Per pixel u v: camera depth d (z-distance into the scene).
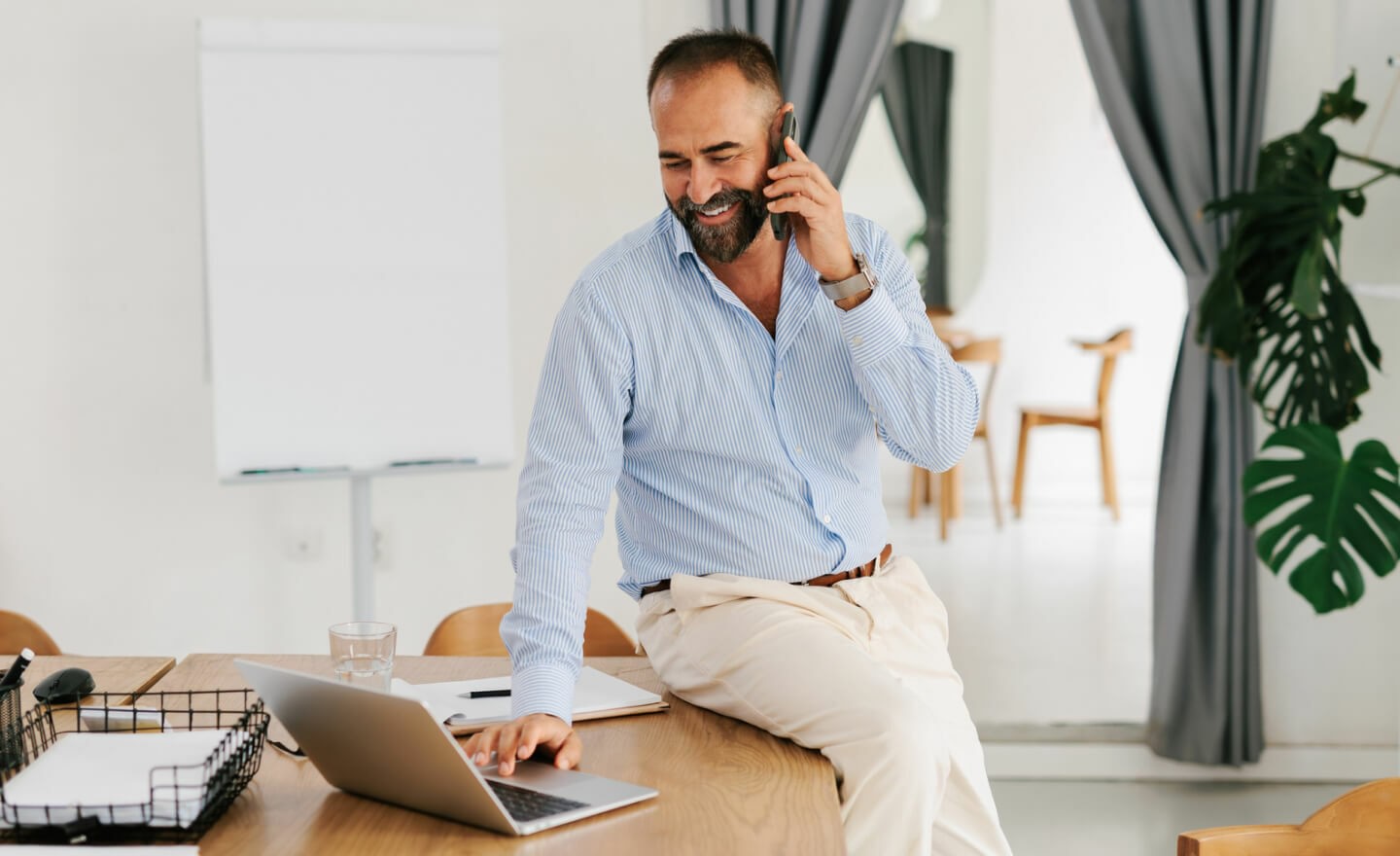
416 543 4.12
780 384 2.05
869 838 1.71
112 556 4.05
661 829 1.46
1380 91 3.90
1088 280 7.50
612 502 4.11
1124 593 6.03
